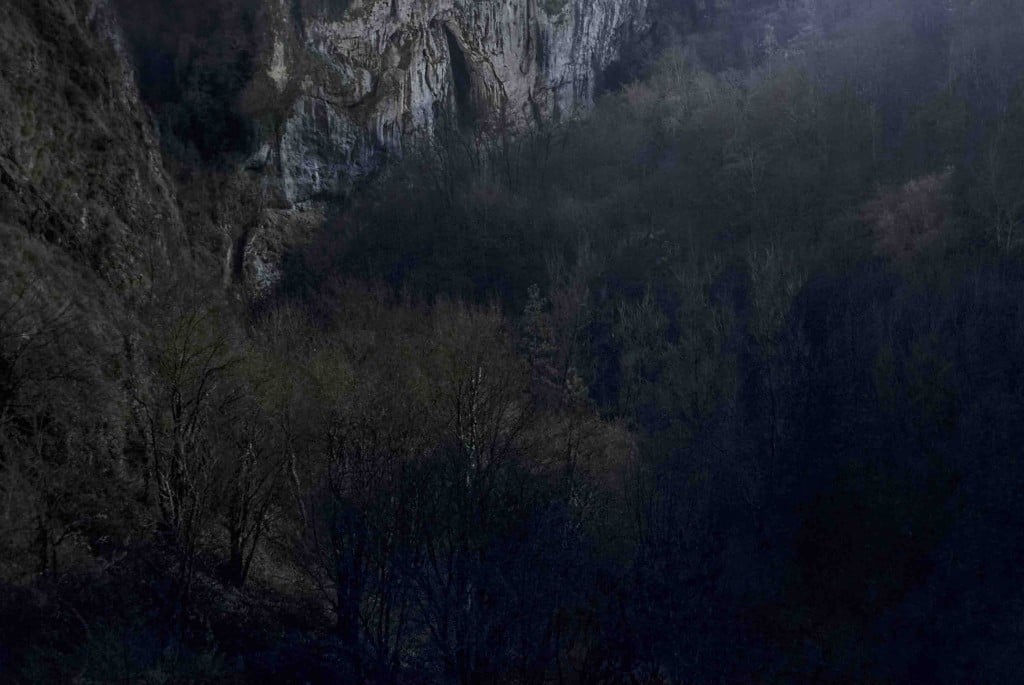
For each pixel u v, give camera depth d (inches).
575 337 1963.6
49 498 1105.4
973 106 2390.5
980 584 1405.0
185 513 1184.8
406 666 1087.0
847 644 1374.3
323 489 1190.9
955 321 1745.8
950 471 1536.7
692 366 1804.9
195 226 2439.7
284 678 1110.4
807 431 1713.8
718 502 1525.6
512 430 1196.5
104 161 1754.4
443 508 1066.1
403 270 2459.4
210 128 2561.5
